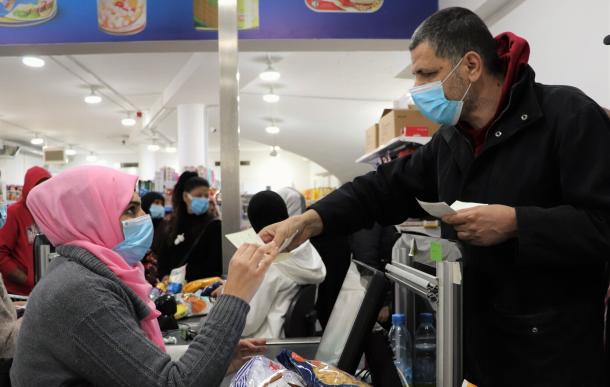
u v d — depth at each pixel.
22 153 12.81
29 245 2.99
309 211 1.46
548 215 1.04
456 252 0.90
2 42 3.16
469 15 1.24
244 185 15.33
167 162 14.48
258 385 0.89
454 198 1.36
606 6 2.12
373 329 1.17
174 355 1.51
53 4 3.15
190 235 3.48
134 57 5.58
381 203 1.57
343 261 2.60
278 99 6.93
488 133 1.23
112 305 0.99
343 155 9.98
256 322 2.01
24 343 1.01
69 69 6.04
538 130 1.17
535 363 1.14
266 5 3.14
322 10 3.13
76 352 0.95
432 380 1.29
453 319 0.88
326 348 1.28
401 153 3.97
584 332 1.14
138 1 3.17
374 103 7.70
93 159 14.66
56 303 0.98
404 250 1.21
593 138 1.08
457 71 1.22
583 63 2.29
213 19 3.15
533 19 2.69
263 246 1.15
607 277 1.29
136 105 8.34
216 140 12.33
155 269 3.25
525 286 1.17
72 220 1.16
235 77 2.03
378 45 3.33
